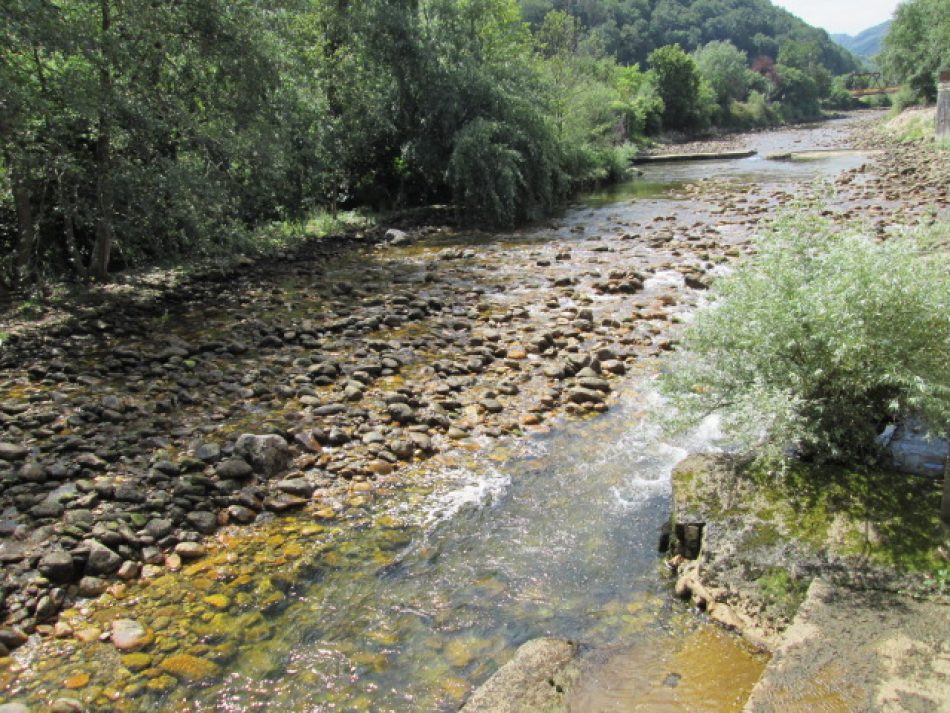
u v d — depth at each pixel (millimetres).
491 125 23469
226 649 4715
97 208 13883
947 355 5508
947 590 4402
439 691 4359
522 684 4270
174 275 15969
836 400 5781
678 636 4766
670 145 66688
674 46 78688
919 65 60094
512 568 5582
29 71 12617
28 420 7961
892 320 5586
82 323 12172
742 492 5480
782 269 6223
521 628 4910
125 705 4234
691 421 6375
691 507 5488
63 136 13297
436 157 24391
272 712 4195
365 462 7207
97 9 13422
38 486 6480
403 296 13750
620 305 13047
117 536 5742
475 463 7285
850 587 4586
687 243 18297
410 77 24203
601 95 43656
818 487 5371
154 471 6797
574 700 4168
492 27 29500
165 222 14414
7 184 13695
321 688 4383
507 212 23125
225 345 10836
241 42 14445
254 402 8695
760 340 5930
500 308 13141
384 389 9125
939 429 5383
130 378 9555
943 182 24922
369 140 24812
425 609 5117
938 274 5758
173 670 4523
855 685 3795
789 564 4855
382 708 4223
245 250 17375
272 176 16797
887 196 23141
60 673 4484
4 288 14195
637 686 4293
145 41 13477
